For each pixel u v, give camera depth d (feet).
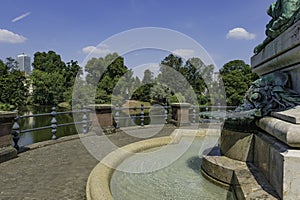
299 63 8.25
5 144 13.80
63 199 8.50
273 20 10.31
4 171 11.62
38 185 9.84
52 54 135.44
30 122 50.80
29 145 16.92
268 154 7.29
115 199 8.07
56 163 13.01
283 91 8.66
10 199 8.53
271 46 9.77
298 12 7.86
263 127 8.19
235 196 7.80
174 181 9.68
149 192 8.64
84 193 8.99
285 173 5.85
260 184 7.09
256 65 12.14
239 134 9.41
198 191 8.65
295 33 7.40
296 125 6.14
